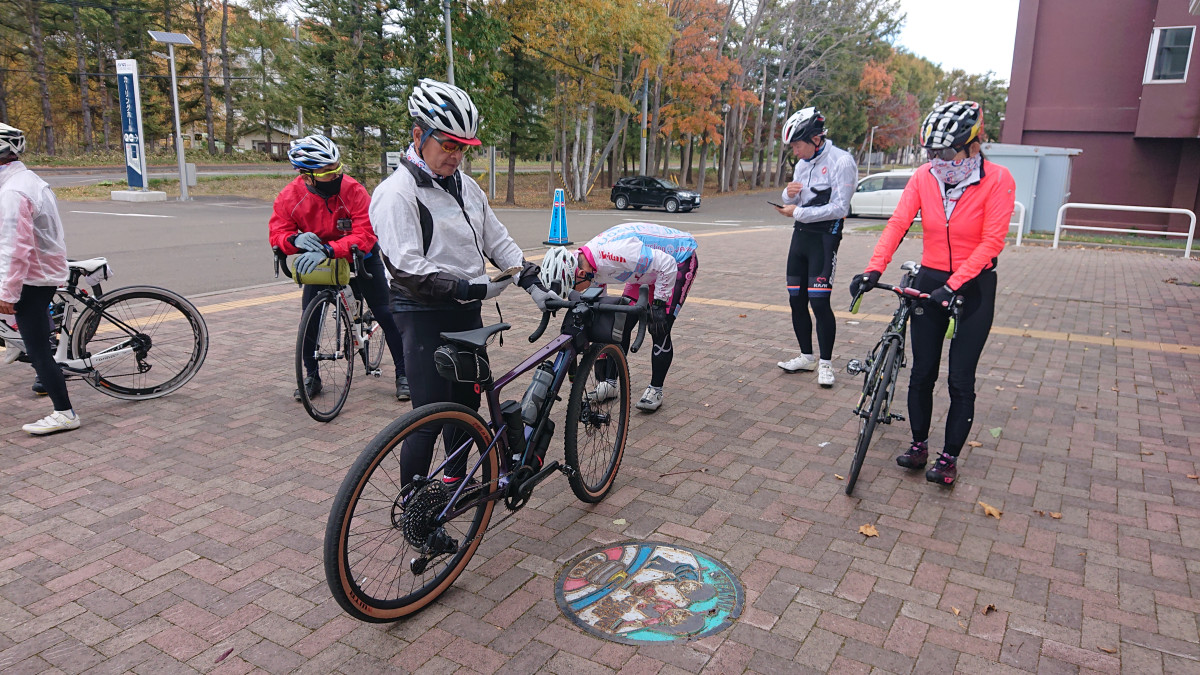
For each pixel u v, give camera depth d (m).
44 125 45.31
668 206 29.86
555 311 3.19
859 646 2.53
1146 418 4.78
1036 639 2.56
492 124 29.69
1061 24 19.08
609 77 33.72
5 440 4.29
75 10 43.62
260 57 52.66
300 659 2.46
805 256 5.31
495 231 3.19
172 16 49.47
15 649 2.49
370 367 5.51
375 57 27.75
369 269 4.82
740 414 4.85
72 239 13.98
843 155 5.12
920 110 75.19
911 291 3.62
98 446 4.22
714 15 38.28
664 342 4.66
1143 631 2.61
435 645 2.54
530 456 3.13
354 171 28.30
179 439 4.34
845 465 4.06
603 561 3.08
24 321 4.18
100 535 3.25
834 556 3.11
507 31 29.11
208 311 7.69
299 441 4.33
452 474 2.86
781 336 6.93
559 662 2.45
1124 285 9.98
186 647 2.52
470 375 2.71
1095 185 19.38
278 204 4.52
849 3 42.56
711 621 2.67
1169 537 3.27
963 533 3.31
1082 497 3.67
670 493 3.71
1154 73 17.86
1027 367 5.93
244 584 2.89
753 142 54.53
